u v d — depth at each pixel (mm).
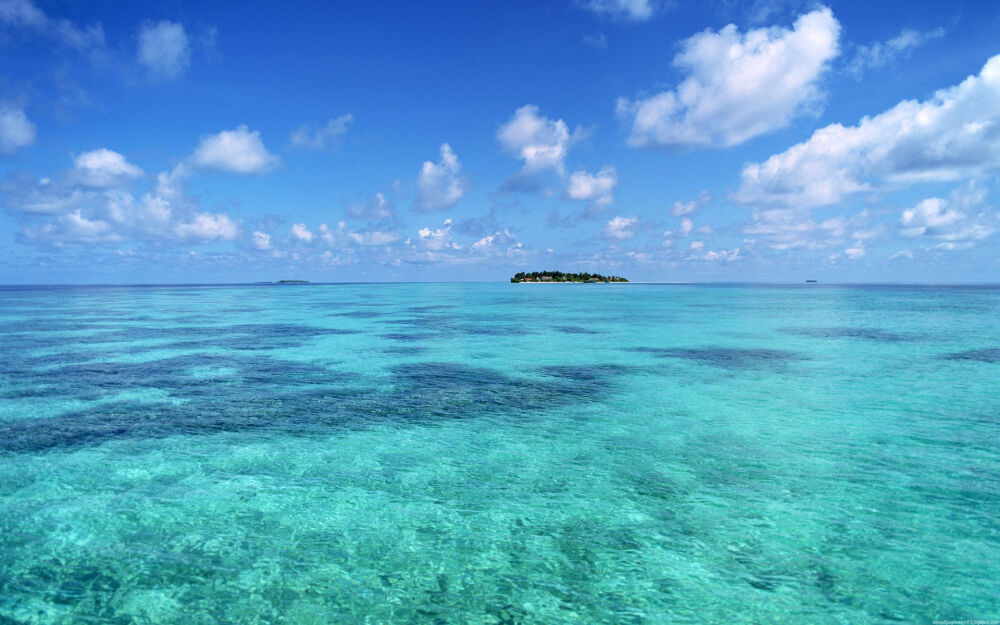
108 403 13945
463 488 8750
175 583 6105
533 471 9492
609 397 15062
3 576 6184
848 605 5785
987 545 6918
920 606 5773
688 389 16047
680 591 6031
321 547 6906
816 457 10133
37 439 10930
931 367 19766
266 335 30250
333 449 10562
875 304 65125
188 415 12859
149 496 8320
